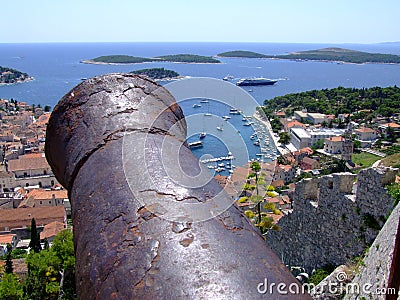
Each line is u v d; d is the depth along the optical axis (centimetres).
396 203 815
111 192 244
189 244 198
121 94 336
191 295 174
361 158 5181
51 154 357
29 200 4853
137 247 204
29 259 2331
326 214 994
